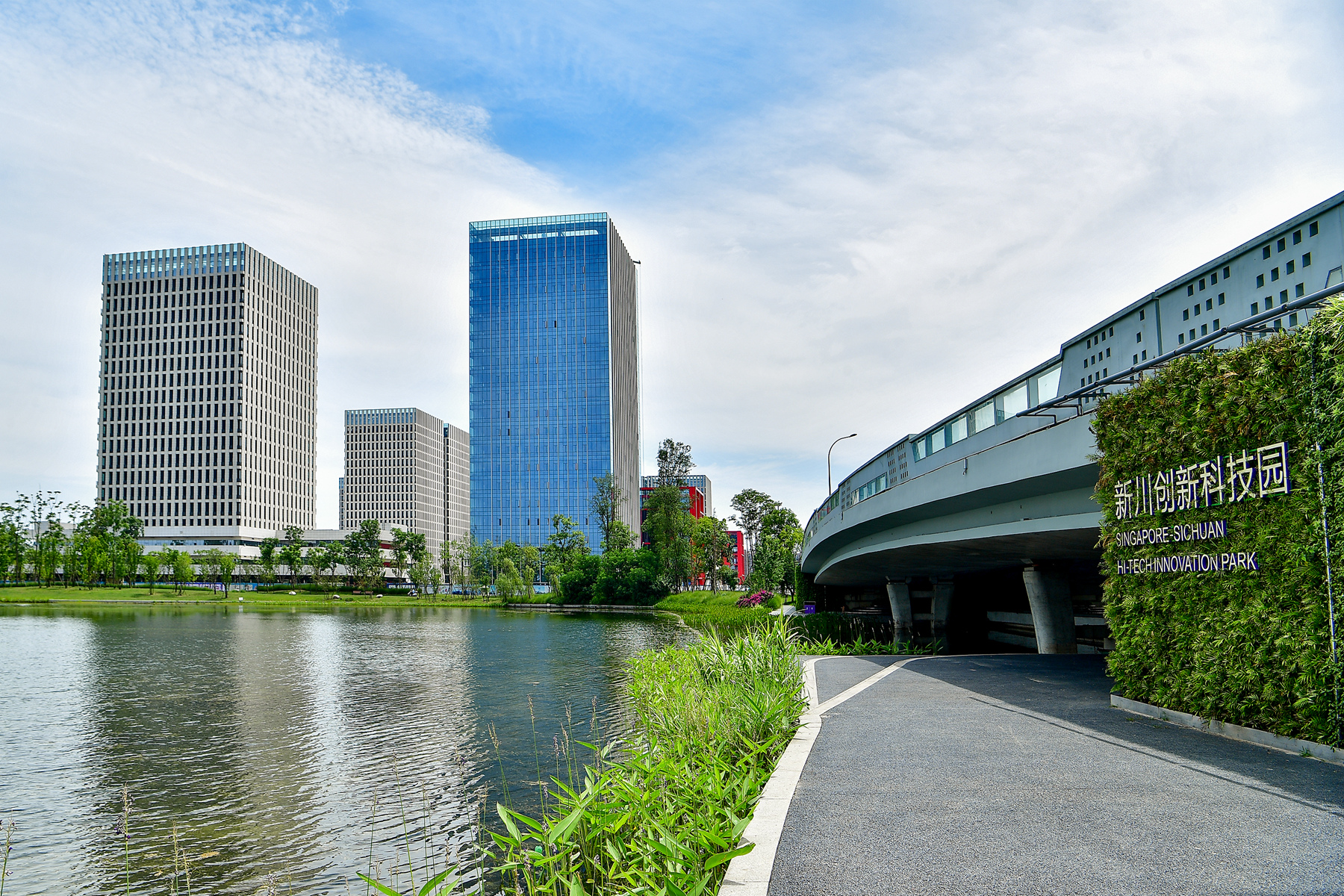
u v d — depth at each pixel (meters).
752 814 7.18
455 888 13.30
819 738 10.67
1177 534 10.95
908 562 36.62
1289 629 9.08
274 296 189.75
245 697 35.00
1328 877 5.47
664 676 15.89
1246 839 6.28
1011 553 28.23
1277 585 9.27
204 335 176.38
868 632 50.00
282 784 20.58
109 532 144.25
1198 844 6.17
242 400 174.38
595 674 42.47
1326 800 7.20
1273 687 9.41
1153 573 11.66
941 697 14.29
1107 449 12.84
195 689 37.41
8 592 127.12
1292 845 6.10
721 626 63.81
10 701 34.19
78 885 14.34
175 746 25.33
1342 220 19.52
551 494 170.25
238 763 22.92
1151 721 11.43
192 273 178.00
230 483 172.50
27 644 58.62
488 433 172.25
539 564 162.00
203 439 174.12
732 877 5.69
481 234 175.88
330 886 13.95
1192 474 10.63
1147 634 11.74
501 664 47.34
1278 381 9.18
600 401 171.25
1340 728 8.60
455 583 189.50
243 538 171.25
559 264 174.12
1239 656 9.88
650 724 13.12
